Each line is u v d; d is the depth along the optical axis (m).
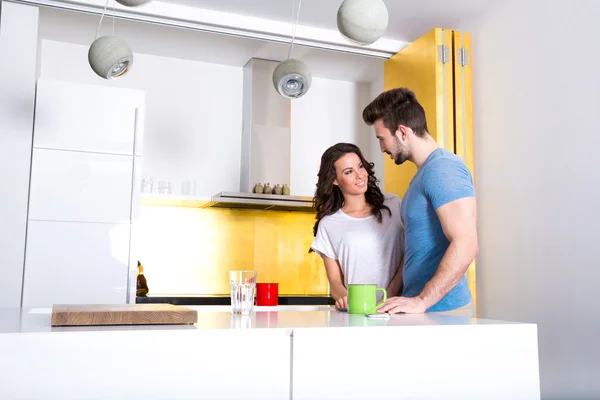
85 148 3.51
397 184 3.92
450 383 1.27
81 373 1.05
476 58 3.73
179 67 4.34
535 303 3.17
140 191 3.72
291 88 2.25
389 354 1.23
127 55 2.08
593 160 2.85
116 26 3.79
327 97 4.74
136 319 1.23
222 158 4.35
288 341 1.18
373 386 1.21
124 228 3.53
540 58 3.22
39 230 3.38
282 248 4.46
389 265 2.28
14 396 1.01
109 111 3.58
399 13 3.71
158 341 1.10
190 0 3.57
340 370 1.20
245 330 1.16
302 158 4.59
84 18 3.66
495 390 1.30
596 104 2.85
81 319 1.19
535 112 3.24
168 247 4.19
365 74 4.67
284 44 4.04
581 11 2.97
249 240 4.38
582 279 2.88
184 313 1.26
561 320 2.99
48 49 4.01
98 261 3.46
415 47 3.88
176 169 4.23
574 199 2.95
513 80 3.41
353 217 2.34
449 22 3.83
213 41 4.04
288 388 1.18
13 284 3.29
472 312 1.91
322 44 4.03
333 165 2.33
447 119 3.64
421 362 1.25
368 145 4.82
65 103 3.50
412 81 3.90
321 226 2.38
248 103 4.34
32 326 1.19
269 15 3.77
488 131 3.61
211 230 4.30
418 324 1.31
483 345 1.30
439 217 1.77
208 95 4.39
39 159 3.42
